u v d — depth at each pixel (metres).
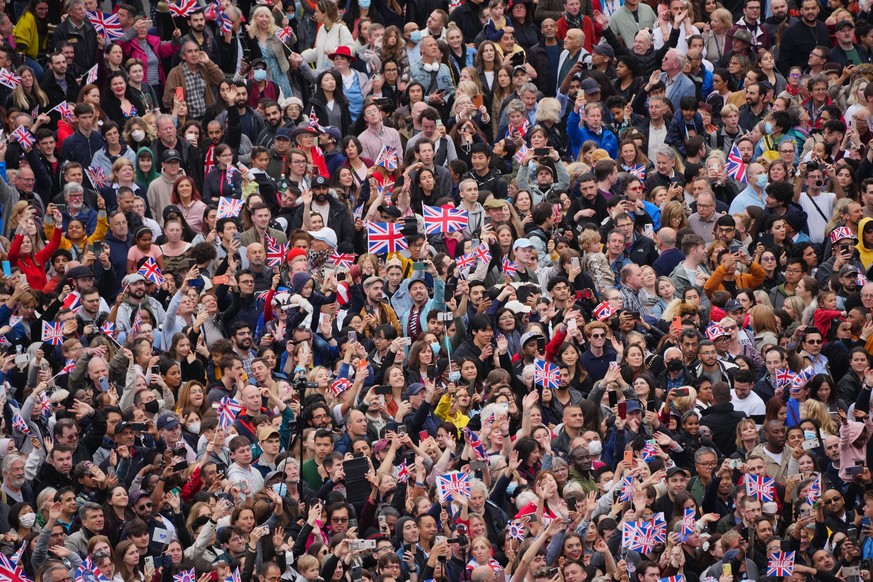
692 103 106.69
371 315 88.88
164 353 85.00
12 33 106.06
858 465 85.06
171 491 75.75
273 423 79.44
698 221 100.00
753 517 79.12
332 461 76.50
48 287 89.50
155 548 73.06
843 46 116.62
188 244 92.88
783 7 117.69
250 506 73.69
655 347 90.94
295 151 99.12
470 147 103.50
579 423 82.25
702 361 88.75
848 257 98.19
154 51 106.94
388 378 83.19
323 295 87.12
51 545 70.50
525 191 97.69
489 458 79.50
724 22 115.25
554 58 113.19
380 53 110.75
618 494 78.19
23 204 92.44
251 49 109.31
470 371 85.06
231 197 96.00
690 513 77.06
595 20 115.81
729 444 85.81
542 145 103.44
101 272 89.88
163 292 89.25
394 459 78.94
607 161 100.56
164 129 98.88
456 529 74.56
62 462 74.38
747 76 111.81
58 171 97.12
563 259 92.69
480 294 89.06
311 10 114.81
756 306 93.06
